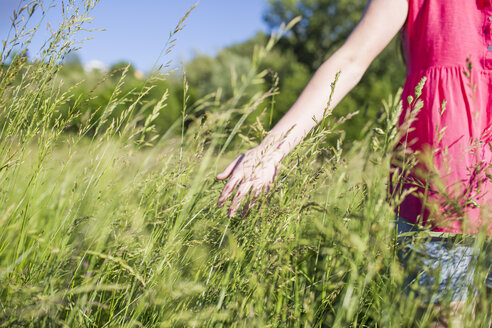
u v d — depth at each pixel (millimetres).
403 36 1653
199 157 1181
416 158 1224
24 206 1133
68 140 1177
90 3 1300
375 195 921
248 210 1251
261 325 979
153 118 1178
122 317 1060
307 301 1079
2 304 911
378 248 943
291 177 1266
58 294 938
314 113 1396
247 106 1041
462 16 1475
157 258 1136
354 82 1463
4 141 1229
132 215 1133
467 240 1212
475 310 1105
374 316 1029
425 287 1050
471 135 1377
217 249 1219
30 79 1274
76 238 1104
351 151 1118
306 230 1229
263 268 1102
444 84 1435
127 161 1177
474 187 1260
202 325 1013
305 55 33438
